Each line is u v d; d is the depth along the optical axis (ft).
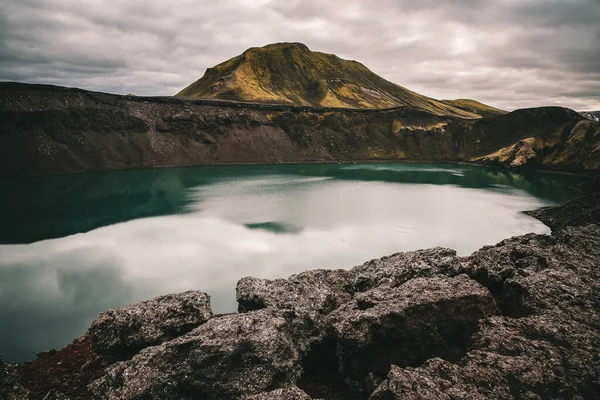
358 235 225.15
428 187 417.28
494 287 86.74
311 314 74.43
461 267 86.38
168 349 61.57
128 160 528.63
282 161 653.71
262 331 64.69
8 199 319.88
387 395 53.26
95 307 139.54
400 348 64.03
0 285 156.35
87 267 176.04
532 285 78.33
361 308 74.02
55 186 376.68
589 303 72.08
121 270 172.14
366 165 651.66
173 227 241.35
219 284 156.76
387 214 280.31
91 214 277.03
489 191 396.37
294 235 223.71
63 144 476.13
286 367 61.05
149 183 415.23
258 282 92.38
